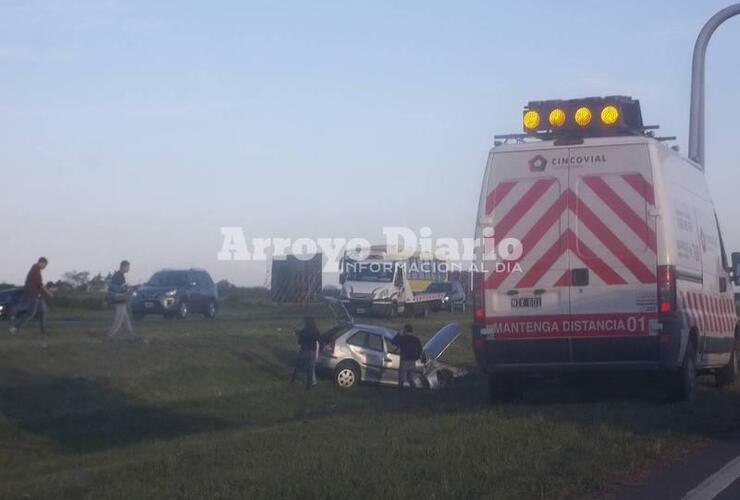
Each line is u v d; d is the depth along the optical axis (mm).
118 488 9547
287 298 52844
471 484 9219
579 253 14398
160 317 42375
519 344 14602
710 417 13484
